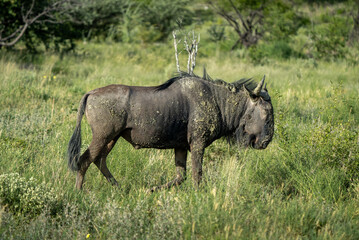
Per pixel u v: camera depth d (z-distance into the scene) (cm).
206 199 1984
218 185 2220
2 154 2384
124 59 7188
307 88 5003
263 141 2311
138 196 2092
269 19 9225
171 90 2166
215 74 5041
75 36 7344
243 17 10038
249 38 9344
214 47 9200
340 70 6862
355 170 2361
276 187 2377
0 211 1748
